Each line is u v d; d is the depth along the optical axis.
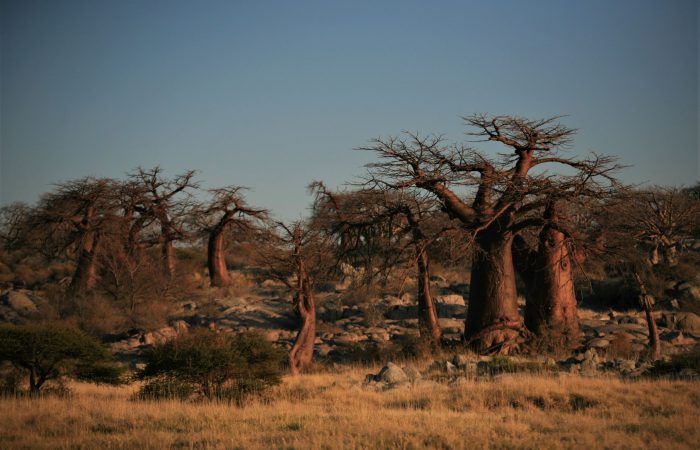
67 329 31.28
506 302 44.59
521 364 36.34
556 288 44.75
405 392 28.72
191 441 18.67
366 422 21.12
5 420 21.91
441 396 26.92
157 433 19.89
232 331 55.16
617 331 50.97
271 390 29.41
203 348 28.98
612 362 36.34
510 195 43.25
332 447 17.53
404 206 47.09
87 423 21.75
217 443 18.62
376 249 50.34
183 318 61.47
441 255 47.69
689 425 20.41
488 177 44.41
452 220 46.78
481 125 44.81
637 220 49.62
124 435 19.86
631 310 59.62
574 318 45.06
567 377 30.58
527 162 45.56
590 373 33.09
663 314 55.53
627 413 22.84
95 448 18.20
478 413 23.73
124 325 59.12
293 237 44.28
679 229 58.50
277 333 55.22
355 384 31.92
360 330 55.88
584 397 25.25
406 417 22.06
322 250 46.72
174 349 29.05
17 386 30.59
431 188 45.34
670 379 30.05
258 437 19.31
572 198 43.31
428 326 47.50
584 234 45.91
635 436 18.86
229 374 29.20
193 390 28.80
